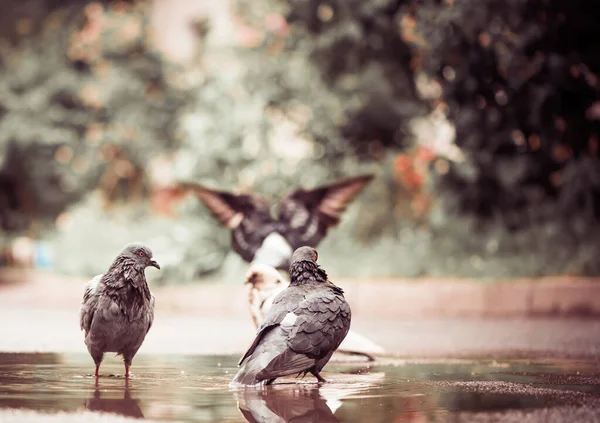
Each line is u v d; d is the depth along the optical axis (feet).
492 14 53.57
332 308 21.01
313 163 64.44
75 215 70.95
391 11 62.18
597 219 55.72
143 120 81.97
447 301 49.80
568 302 48.34
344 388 20.49
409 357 28.94
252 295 27.14
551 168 56.80
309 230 32.58
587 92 54.44
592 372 24.52
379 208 61.31
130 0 90.74
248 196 32.81
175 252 59.26
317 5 65.72
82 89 84.07
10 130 81.35
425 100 65.67
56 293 58.85
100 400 18.15
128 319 21.74
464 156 57.47
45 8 89.86
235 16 71.61
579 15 53.83
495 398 18.83
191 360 27.32
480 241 56.85
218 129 64.69
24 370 23.93
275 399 18.56
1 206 84.33
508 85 54.80
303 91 66.03
